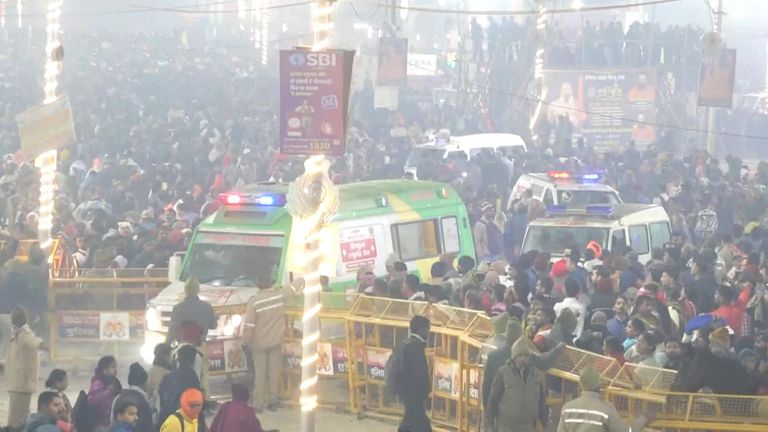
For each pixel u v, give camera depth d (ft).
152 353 63.00
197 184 107.86
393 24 172.86
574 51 189.47
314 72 49.01
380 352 59.98
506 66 185.68
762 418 44.29
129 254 77.05
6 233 77.20
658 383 46.55
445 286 65.00
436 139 129.39
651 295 59.93
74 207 99.86
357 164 128.16
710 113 174.60
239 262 65.67
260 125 159.63
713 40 145.79
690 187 108.47
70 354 69.51
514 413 46.70
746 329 61.05
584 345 52.90
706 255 77.20
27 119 69.15
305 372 51.42
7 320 67.46
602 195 98.84
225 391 61.36
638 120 175.42
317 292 51.39
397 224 72.84
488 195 105.70
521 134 180.65
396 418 59.57
